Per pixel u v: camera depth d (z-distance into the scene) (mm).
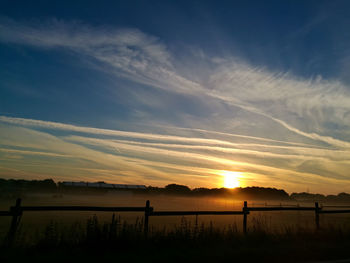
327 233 9961
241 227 15508
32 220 17812
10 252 6305
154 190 144500
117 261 6031
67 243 7297
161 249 7297
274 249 7484
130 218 21016
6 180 92062
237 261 6395
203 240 8266
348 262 6383
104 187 123812
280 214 31594
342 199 144250
